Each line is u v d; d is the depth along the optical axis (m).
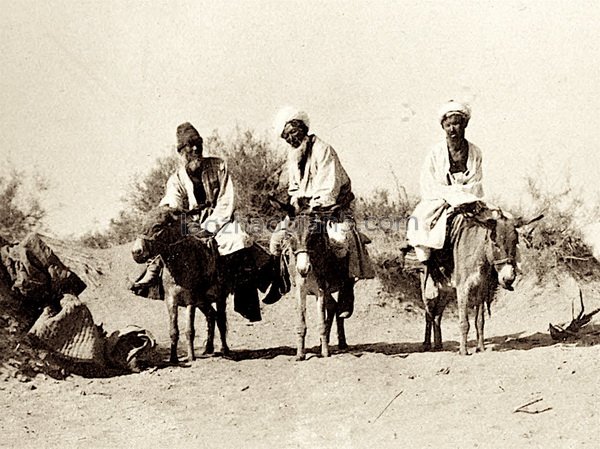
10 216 12.71
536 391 8.98
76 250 12.67
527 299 12.13
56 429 8.56
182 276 10.07
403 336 11.49
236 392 9.41
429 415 8.72
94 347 9.79
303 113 10.52
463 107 10.40
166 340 11.19
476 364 9.77
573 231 12.47
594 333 10.84
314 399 9.23
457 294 10.06
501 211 10.02
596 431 8.12
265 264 10.67
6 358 9.56
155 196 12.73
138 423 8.73
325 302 10.19
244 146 12.70
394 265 12.55
